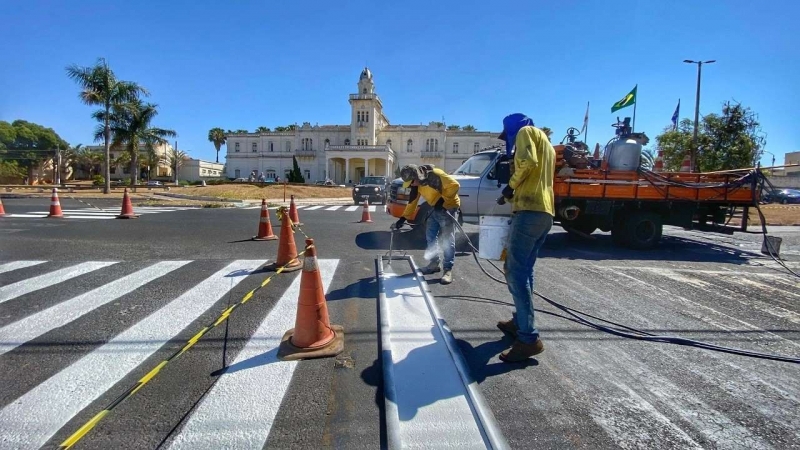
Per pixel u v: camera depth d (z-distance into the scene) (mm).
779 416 2318
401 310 3850
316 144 77125
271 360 2818
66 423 2104
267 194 26328
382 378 2619
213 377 2578
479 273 5492
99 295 4184
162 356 2846
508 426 2168
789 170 47219
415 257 6352
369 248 7105
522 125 3475
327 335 3066
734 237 10305
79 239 7555
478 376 2699
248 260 5898
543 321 3740
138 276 4949
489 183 7793
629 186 7562
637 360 2984
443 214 5113
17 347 2949
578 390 2547
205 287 4512
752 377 2768
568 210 7562
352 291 4492
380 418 2209
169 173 79875
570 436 2096
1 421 2109
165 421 2135
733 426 2213
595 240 8875
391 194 8625
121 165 71125
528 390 2535
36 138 63844
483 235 3957
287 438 2025
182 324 3426
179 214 12625
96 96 24516
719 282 5371
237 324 3434
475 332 3441
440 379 2598
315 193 29844
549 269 5934
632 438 2092
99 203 17141
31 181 52438
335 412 2248
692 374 2789
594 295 4648
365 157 64500
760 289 5070
